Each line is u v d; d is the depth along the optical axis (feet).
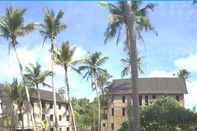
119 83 311.27
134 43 89.40
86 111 330.95
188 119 160.35
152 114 161.17
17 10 174.29
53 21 191.93
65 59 204.03
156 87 302.25
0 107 242.78
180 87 301.63
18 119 249.75
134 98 88.07
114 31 118.83
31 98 267.39
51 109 299.38
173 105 166.20
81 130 321.32
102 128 315.37
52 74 196.54
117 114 302.04
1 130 240.94
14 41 176.86
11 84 239.71
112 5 118.62
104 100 313.94
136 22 123.03
